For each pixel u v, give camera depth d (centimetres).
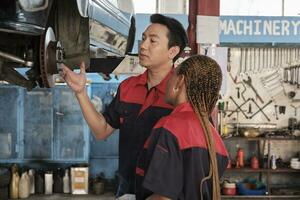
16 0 142
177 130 133
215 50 370
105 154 604
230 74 635
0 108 561
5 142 562
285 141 634
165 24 172
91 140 602
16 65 172
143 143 170
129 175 173
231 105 636
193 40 376
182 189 133
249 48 628
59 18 195
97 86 593
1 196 542
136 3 629
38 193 576
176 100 147
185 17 572
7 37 163
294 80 633
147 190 135
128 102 177
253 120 638
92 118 176
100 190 571
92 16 200
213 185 135
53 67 163
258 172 620
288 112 637
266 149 631
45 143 566
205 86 141
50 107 563
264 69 634
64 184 580
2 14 142
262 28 594
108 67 313
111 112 184
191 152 132
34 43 161
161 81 172
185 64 145
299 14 635
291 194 584
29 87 170
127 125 175
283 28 594
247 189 582
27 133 564
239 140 612
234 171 595
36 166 600
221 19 592
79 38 197
